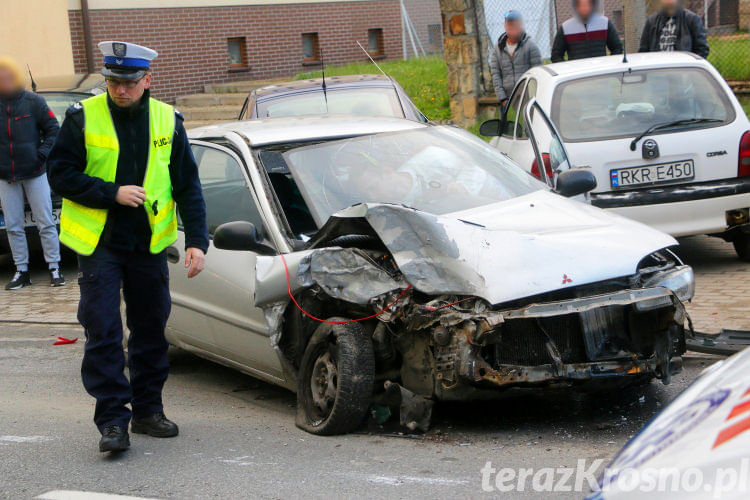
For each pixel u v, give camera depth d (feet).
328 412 17.48
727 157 26.94
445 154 20.75
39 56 64.28
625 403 17.92
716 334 20.70
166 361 18.19
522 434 16.63
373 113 32.83
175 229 17.57
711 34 57.11
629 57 30.17
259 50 72.43
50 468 16.65
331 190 19.42
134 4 65.51
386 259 17.10
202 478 15.61
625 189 26.86
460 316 15.64
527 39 42.60
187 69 68.33
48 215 35.32
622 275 16.10
